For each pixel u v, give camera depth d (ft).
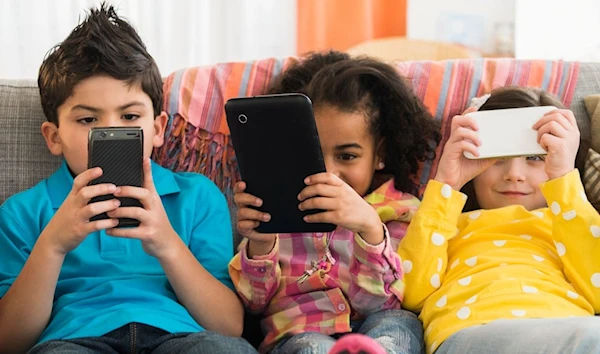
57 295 4.24
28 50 7.76
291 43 8.80
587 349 3.30
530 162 4.72
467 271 4.42
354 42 9.10
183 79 5.08
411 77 5.16
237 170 4.95
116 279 4.25
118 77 4.36
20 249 4.32
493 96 4.92
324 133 4.63
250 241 4.18
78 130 4.38
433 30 9.25
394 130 4.87
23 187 4.77
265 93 5.10
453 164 4.57
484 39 9.18
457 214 4.56
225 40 8.47
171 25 8.17
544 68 5.23
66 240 3.77
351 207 3.85
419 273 4.42
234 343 3.66
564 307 4.09
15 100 4.90
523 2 8.56
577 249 4.29
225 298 4.22
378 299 4.27
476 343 3.68
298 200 3.82
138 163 3.76
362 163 4.70
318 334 4.05
